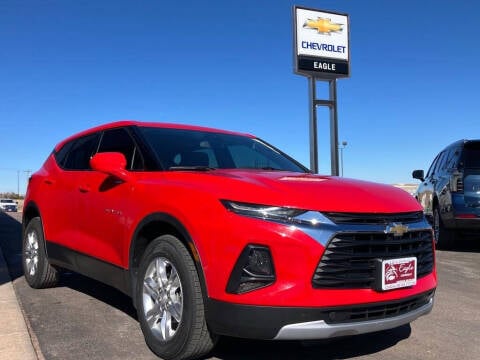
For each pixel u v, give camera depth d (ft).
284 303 10.30
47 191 19.04
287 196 10.91
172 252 11.91
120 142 16.11
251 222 10.67
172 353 11.76
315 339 10.81
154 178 13.56
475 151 29.12
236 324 10.59
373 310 11.07
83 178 16.74
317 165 50.60
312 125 51.01
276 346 13.42
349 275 10.76
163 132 15.99
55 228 18.17
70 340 13.66
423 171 37.68
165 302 12.28
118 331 14.46
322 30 52.21
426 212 34.88
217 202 11.26
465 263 26.89
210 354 12.67
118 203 14.35
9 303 16.93
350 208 11.01
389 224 11.33
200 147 15.87
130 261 13.57
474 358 12.98
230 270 10.68
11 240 34.76
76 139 19.12
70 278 21.57
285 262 10.41
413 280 11.74
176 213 11.95
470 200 28.63
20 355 12.30
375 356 12.96
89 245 15.83
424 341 14.21
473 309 17.65
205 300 11.09
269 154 17.60
